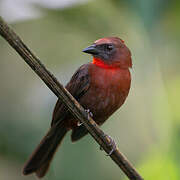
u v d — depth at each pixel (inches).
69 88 375.9
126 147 472.4
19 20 513.0
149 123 445.1
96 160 412.8
